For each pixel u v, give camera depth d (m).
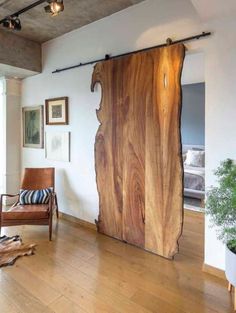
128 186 3.01
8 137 4.59
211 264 2.39
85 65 3.48
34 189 3.74
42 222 3.14
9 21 3.02
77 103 3.63
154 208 2.79
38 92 4.29
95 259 2.67
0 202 3.21
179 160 2.57
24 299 2.01
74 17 3.24
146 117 2.80
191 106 5.80
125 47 3.04
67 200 3.90
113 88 3.10
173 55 2.55
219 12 2.11
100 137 3.28
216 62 2.27
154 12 2.75
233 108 2.19
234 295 2.01
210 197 1.99
